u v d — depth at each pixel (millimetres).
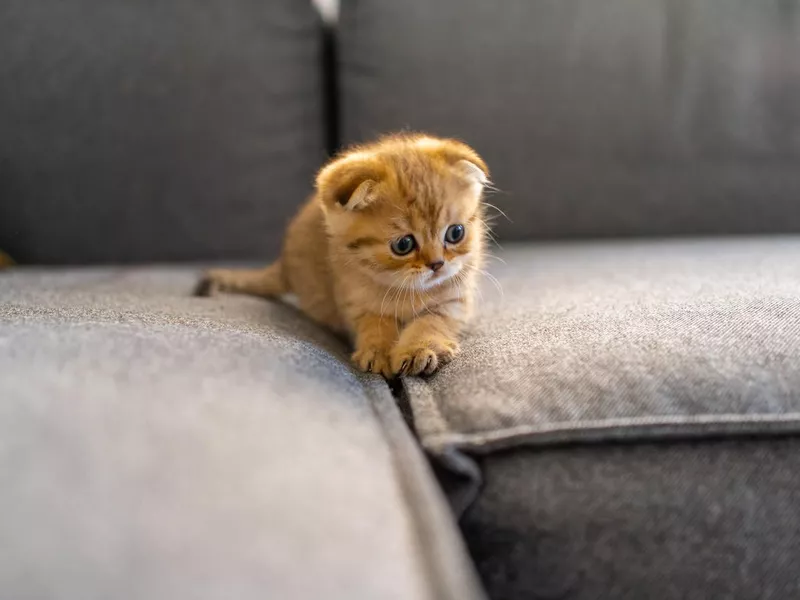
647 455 216
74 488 173
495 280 364
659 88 474
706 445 217
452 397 237
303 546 170
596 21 467
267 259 477
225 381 213
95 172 457
